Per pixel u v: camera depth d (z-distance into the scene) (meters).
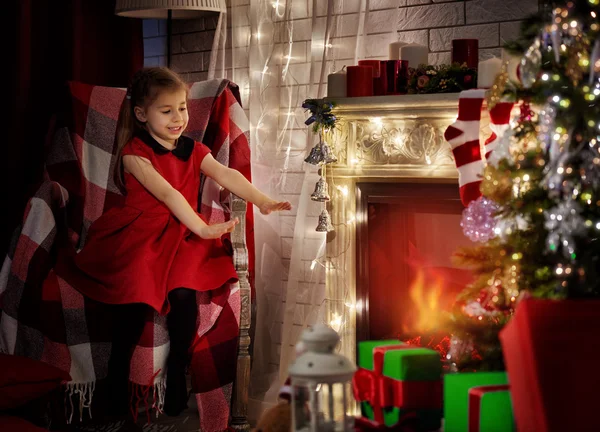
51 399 2.60
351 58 2.91
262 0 3.22
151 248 2.62
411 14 2.88
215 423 2.63
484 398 1.72
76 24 3.56
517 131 1.95
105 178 3.02
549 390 1.55
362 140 2.64
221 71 3.44
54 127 3.13
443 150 2.48
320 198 2.67
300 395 1.62
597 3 1.74
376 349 1.96
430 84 2.50
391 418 1.91
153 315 2.55
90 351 2.61
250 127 3.25
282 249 3.24
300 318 3.07
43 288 2.64
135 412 2.57
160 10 3.55
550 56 1.88
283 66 3.20
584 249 1.79
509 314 1.99
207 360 2.63
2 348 2.67
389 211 2.70
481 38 2.73
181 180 2.75
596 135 1.72
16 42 3.46
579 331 1.56
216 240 2.74
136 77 2.77
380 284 2.72
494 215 1.89
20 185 3.50
